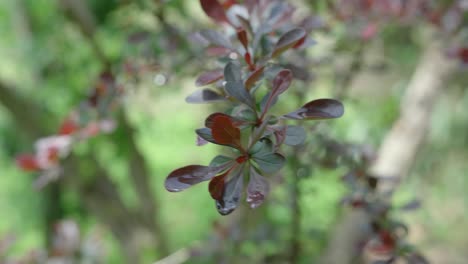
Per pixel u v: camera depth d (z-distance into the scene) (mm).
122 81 576
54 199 1310
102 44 965
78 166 917
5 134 1595
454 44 564
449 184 1621
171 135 2160
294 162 523
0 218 1935
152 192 1007
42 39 1035
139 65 576
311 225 817
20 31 1092
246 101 300
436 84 797
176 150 2131
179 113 2115
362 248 522
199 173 294
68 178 927
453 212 1699
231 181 297
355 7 602
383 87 1007
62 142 543
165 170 2068
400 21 600
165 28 575
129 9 722
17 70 1261
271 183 572
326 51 644
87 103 550
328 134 545
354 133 753
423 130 780
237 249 700
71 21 757
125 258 1031
